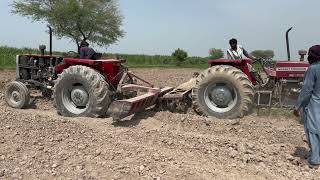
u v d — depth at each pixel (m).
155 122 5.88
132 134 5.09
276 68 6.33
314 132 4.27
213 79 6.15
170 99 6.41
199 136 5.02
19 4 22.38
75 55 7.17
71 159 4.16
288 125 5.93
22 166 3.99
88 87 6.16
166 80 13.26
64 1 22.06
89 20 22.28
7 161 4.12
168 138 4.91
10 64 19.55
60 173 3.82
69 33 22.66
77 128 5.32
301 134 5.37
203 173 3.89
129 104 5.50
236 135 5.39
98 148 4.48
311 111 4.30
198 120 5.82
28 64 7.44
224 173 3.92
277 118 6.24
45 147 4.52
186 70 20.45
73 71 6.25
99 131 5.25
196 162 4.18
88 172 3.85
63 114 6.37
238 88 6.03
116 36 23.59
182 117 5.93
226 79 6.07
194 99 6.31
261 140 5.16
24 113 6.19
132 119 5.98
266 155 4.45
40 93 8.07
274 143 5.08
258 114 6.36
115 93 6.38
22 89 7.00
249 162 4.24
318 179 3.86
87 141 4.75
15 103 7.09
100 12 22.70
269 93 6.28
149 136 5.02
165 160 4.17
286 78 6.34
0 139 4.79
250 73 6.58
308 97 4.30
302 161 4.42
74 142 4.69
